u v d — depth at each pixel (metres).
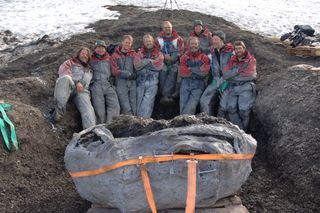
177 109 8.30
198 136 4.61
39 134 6.48
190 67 7.79
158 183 4.43
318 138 5.96
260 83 7.90
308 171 5.57
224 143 4.58
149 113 7.78
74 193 5.54
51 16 13.24
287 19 13.61
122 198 4.46
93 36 10.70
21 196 5.43
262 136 7.02
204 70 7.73
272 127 6.80
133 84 7.90
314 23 13.11
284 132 6.44
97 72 7.63
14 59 10.28
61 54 9.46
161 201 4.51
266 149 6.63
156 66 7.86
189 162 4.33
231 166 4.56
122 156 4.43
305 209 5.13
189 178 4.28
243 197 5.42
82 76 7.38
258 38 10.39
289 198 5.38
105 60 7.67
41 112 7.05
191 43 7.66
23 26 12.12
